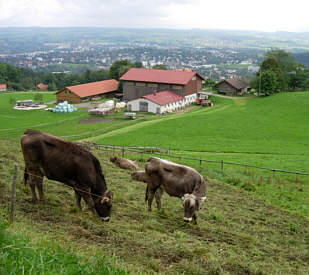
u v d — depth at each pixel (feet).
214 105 316.81
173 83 322.14
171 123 214.69
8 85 639.35
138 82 342.44
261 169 104.58
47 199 45.42
